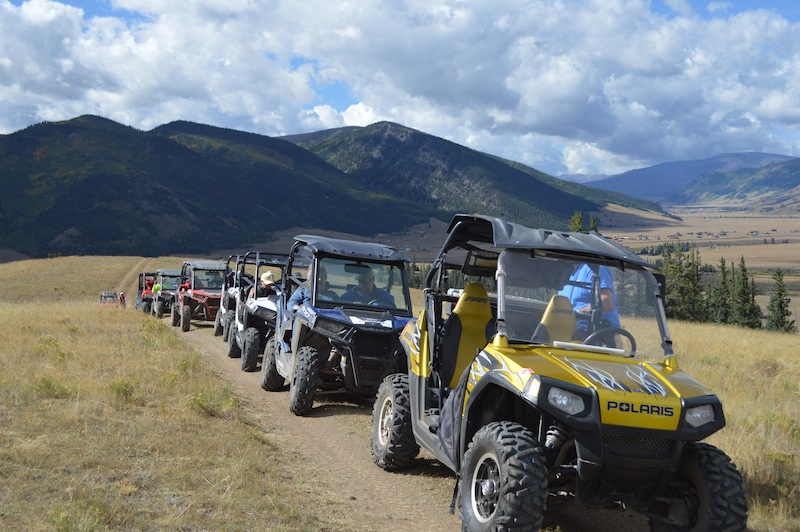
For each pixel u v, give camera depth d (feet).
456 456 19.25
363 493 22.17
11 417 24.62
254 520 17.87
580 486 15.94
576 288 19.16
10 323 61.77
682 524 16.44
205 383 36.76
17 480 18.31
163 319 106.63
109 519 16.48
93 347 48.08
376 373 35.27
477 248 24.07
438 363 23.29
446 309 24.09
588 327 18.88
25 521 15.84
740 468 24.73
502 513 15.47
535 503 15.34
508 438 16.20
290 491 21.09
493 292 23.77
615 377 16.72
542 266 19.19
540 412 17.21
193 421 27.81
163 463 21.56
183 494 19.07
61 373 34.50
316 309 36.47
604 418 15.71
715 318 338.34
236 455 23.67
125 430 24.81
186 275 90.94
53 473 19.33
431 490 23.00
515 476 15.52
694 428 16.05
